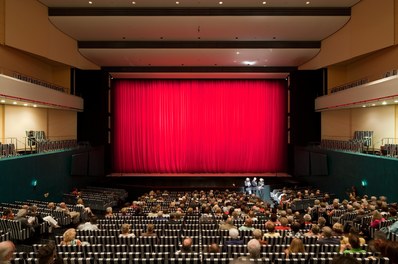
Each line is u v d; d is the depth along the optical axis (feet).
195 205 42.63
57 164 56.08
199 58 73.51
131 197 72.38
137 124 86.89
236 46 67.67
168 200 49.93
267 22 58.70
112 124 85.71
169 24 59.26
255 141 86.94
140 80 86.99
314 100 77.05
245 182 72.23
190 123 87.86
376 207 33.19
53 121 72.18
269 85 87.04
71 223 37.29
